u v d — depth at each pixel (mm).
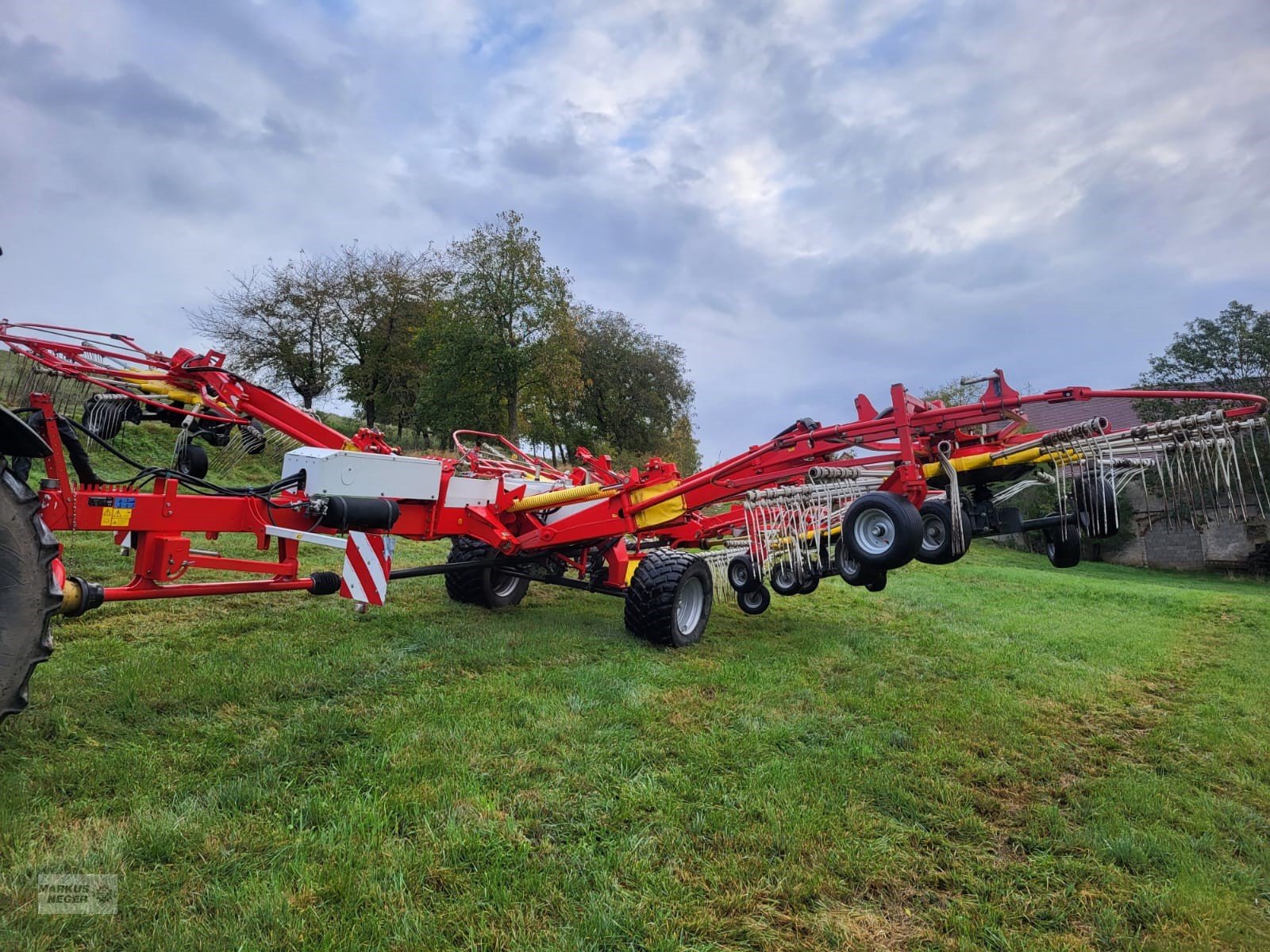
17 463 3557
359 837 2748
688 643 6336
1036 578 14750
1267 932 2709
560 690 4688
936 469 6801
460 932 2289
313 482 5008
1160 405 28891
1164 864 3105
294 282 31016
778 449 6344
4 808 2723
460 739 3729
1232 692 6199
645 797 3275
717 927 2424
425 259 34188
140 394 5395
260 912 2268
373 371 31594
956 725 4648
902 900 2703
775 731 4230
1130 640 8195
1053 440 5953
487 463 7629
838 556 6215
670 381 44438
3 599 2746
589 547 7348
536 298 28984
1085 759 4355
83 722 3602
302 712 3955
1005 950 2453
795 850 2904
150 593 3875
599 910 2434
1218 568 26203
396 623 6270
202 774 3197
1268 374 28719
